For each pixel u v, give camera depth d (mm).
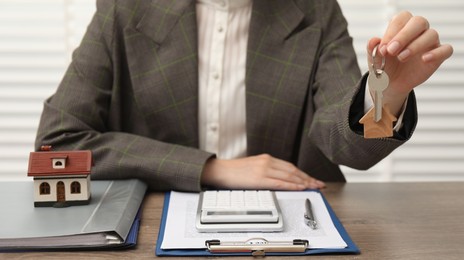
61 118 1181
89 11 2062
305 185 1103
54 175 895
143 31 1245
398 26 867
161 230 850
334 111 1045
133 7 1252
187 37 1239
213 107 1269
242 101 1277
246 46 1271
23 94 2076
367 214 948
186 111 1241
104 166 1091
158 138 1271
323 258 769
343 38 1278
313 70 1248
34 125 2086
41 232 789
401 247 807
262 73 1240
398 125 937
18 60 2062
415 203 1013
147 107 1247
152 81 1237
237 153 1288
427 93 2105
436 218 931
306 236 827
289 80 1238
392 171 2137
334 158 1066
